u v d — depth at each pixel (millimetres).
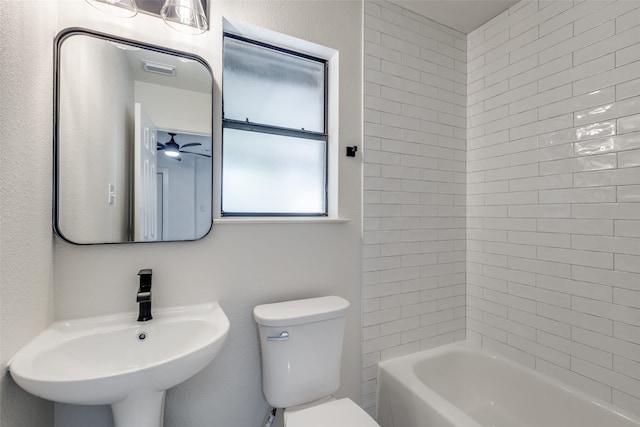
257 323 1281
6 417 735
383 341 1680
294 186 1591
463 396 1789
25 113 816
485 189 1872
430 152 1846
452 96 1939
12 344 763
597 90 1363
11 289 754
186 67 1208
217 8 1279
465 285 1987
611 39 1315
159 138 1165
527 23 1649
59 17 1036
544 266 1566
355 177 1618
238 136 1464
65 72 1023
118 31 1113
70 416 1036
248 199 1481
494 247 1817
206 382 1253
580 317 1421
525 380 1590
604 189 1339
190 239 1203
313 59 1633
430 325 1841
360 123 1636
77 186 1035
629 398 1254
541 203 1580
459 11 1780
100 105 1074
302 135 1593
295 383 1213
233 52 1454
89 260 1062
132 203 1117
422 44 1822
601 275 1350
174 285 1195
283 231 1422
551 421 1464
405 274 1753
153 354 1040
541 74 1583
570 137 1460
